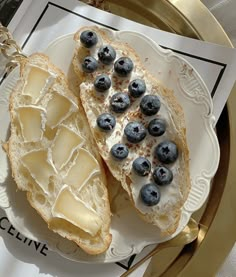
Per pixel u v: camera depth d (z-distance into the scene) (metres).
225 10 0.32
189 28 0.30
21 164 0.26
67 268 0.27
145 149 0.26
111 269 0.26
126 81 0.27
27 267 0.27
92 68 0.27
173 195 0.25
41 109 0.26
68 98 0.26
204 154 0.26
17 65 0.29
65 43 0.28
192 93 0.27
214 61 0.28
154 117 0.26
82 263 0.27
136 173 0.25
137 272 0.26
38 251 0.27
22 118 0.27
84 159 0.26
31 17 0.30
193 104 0.27
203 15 0.30
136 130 0.25
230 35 0.32
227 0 0.32
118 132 0.26
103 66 0.27
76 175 0.26
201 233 0.27
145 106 0.26
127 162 0.26
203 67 0.28
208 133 0.26
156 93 0.26
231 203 0.27
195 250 0.27
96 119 0.26
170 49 0.29
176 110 0.26
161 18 0.30
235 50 0.28
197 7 0.30
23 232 0.26
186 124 0.27
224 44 0.29
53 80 0.27
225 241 0.27
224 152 0.28
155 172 0.25
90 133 0.27
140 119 0.26
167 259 0.27
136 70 0.27
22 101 0.27
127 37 0.28
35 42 0.30
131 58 0.27
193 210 0.26
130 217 0.26
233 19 0.32
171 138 0.26
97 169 0.26
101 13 0.30
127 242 0.26
